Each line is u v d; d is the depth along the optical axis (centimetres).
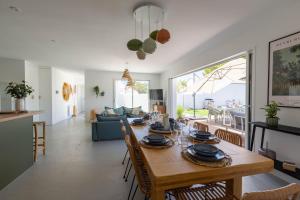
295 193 87
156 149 155
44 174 260
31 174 260
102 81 780
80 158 328
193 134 195
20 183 234
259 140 269
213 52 391
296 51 212
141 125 279
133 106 830
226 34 312
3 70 528
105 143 430
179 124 241
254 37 277
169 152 147
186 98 987
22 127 263
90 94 768
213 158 126
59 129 605
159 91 745
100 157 334
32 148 293
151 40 187
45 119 683
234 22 265
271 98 246
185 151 146
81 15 242
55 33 310
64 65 641
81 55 475
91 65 635
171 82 691
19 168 255
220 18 252
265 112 255
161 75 833
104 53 452
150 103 836
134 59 529
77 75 962
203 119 707
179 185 109
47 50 423
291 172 210
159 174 106
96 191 217
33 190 217
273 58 242
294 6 213
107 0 205
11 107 345
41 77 676
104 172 269
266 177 244
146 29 290
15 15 242
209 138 182
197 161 125
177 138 192
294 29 214
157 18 247
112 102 792
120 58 514
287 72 223
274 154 235
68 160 317
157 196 109
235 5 218
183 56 483
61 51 433
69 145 413
